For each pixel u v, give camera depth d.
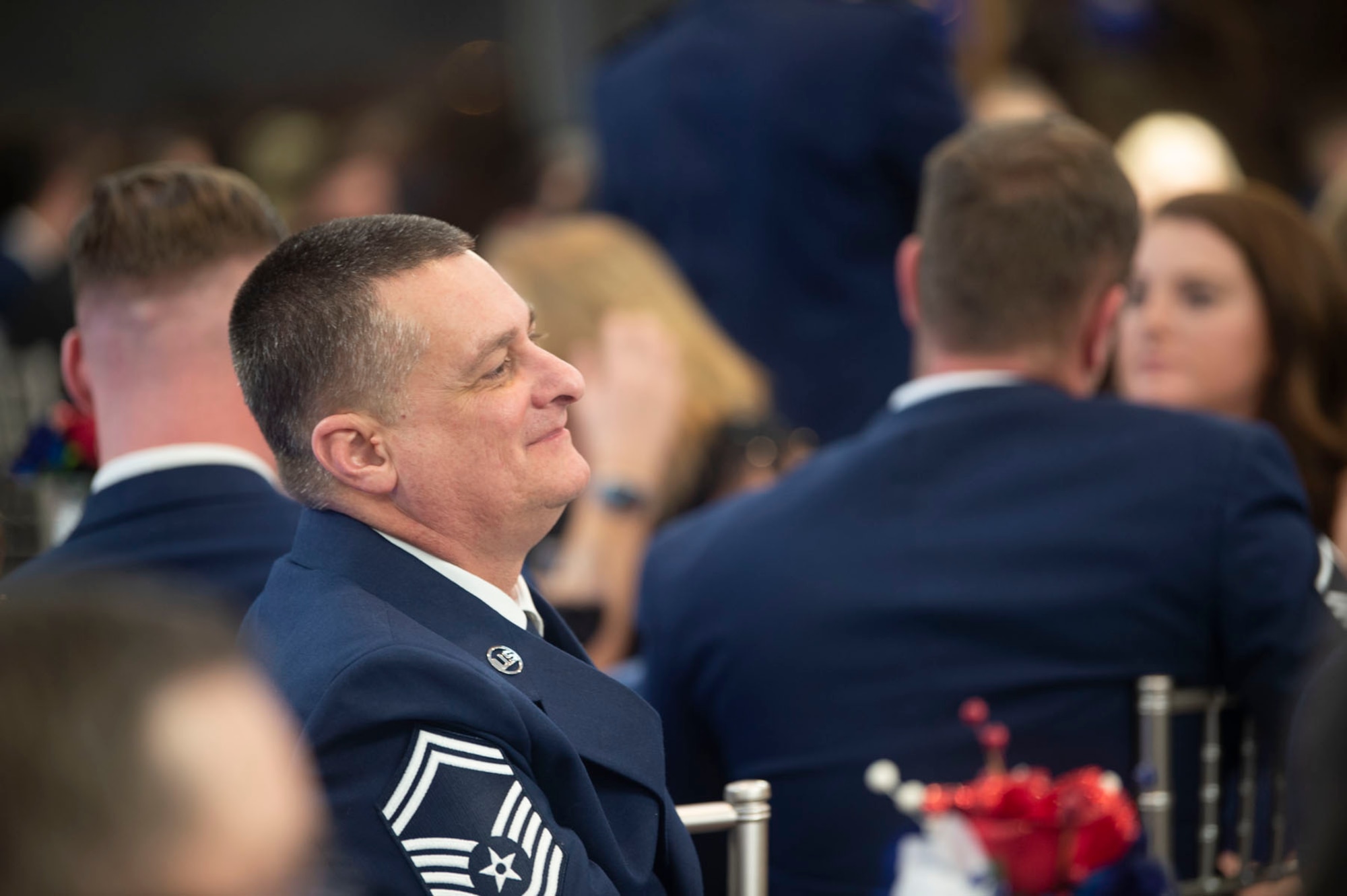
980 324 5.90
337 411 3.72
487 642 3.78
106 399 5.39
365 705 3.45
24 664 1.96
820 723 5.59
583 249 9.30
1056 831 4.73
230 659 2.04
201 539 5.16
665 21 11.73
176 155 17.00
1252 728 5.73
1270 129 18.97
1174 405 7.36
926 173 6.31
